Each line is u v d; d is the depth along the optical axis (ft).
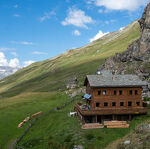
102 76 168.14
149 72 237.86
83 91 311.47
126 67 299.17
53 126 164.76
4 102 337.31
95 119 152.97
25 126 185.37
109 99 157.17
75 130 139.54
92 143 116.16
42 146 130.72
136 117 152.46
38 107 258.16
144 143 96.22
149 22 317.83
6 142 151.74
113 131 130.82
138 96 160.15
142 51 305.12
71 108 220.64
